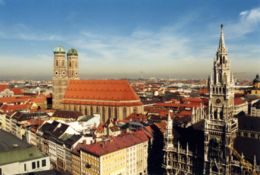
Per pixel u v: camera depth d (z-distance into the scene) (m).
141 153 145.50
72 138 153.00
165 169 135.50
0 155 112.25
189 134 139.12
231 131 113.75
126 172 136.88
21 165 113.25
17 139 134.88
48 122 190.50
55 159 162.50
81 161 135.75
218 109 116.19
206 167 119.81
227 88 113.00
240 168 109.62
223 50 115.00
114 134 173.25
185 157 129.00
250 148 110.50
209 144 118.69
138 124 189.25
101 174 123.88
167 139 134.38
